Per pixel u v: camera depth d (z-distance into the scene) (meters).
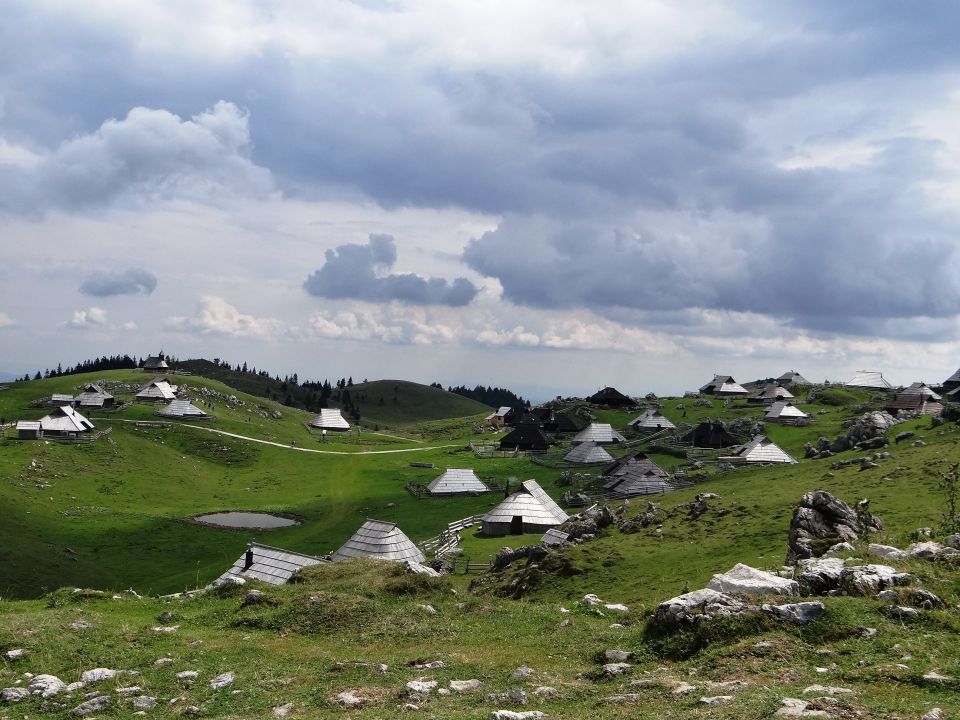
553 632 29.84
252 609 33.69
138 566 98.12
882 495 66.38
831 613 23.55
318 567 41.94
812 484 80.69
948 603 24.77
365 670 25.19
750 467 117.62
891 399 176.62
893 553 32.41
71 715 23.05
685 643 23.98
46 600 37.06
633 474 123.56
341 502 136.12
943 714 16.22
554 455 169.62
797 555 40.97
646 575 55.66
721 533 65.31
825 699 17.22
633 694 20.38
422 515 124.50
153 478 147.38
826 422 167.88
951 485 52.00
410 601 34.94
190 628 31.94
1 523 104.62
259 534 114.75
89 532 109.69
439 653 27.17
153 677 25.59
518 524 102.62
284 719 21.11
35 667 26.77
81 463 146.38
